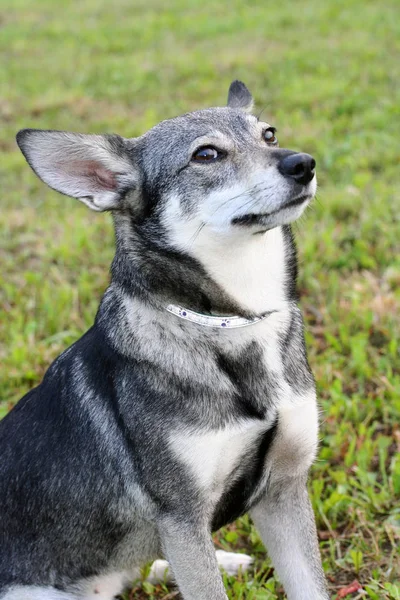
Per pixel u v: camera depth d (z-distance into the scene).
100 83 2.97
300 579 1.15
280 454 1.14
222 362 1.11
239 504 1.15
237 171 1.14
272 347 1.13
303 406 1.13
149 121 2.42
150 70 3.03
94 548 1.15
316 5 3.70
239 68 2.93
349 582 1.20
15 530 1.15
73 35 3.78
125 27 3.79
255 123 1.20
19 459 1.15
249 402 1.11
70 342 1.54
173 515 1.10
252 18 3.62
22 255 1.78
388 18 3.30
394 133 2.16
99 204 1.16
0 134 2.54
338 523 1.26
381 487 1.27
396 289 1.57
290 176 1.12
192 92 2.73
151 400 1.10
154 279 1.13
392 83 2.56
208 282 1.13
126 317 1.12
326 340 1.50
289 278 1.15
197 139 1.16
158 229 1.14
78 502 1.14
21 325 1.58
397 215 1.73
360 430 1.33
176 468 1.09
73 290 1.62
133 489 1.12
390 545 1.22
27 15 4.34
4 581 1.16
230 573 1.22
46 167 1.15
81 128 2.51
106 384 1.13
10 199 2.09
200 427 1.09
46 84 3.02
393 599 1.15
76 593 1.17
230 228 1.13
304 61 2.87
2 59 3.46
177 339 1.11
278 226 1.13
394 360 1.44
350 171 1.97
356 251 1.66
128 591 1.23
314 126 2.24
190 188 1.15
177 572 1.10
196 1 4.15
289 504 1.16
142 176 1.17
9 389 1.46
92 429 1.13
